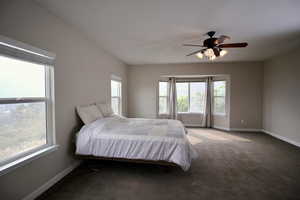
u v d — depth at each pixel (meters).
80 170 2.58
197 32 2.76
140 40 3.18
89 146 2.46
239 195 1.95
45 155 2.03
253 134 4.89
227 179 2.32
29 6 1.78
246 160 2.97
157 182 2.24
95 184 2.19
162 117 6.16
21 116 1.79
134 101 5.82
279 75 4.40
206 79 6.00
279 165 2.77
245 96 5.30
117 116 3.76
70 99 2.56
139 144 2.38
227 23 2.42
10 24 1.57
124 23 2.43
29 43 1.78
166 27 2.56
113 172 2.52
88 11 2.08
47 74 2.13
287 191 2.03
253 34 2.86
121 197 1.92
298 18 2.26
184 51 3.98
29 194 1.80
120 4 1.91
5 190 1.55
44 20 1.99
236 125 5.40
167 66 5.64
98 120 2.89
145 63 5.56
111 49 3.79
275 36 2.95
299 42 3.30
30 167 1.81
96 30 2.70
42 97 2.06
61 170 2.34
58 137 2.28
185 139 2.39
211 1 1.85
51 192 2.00
